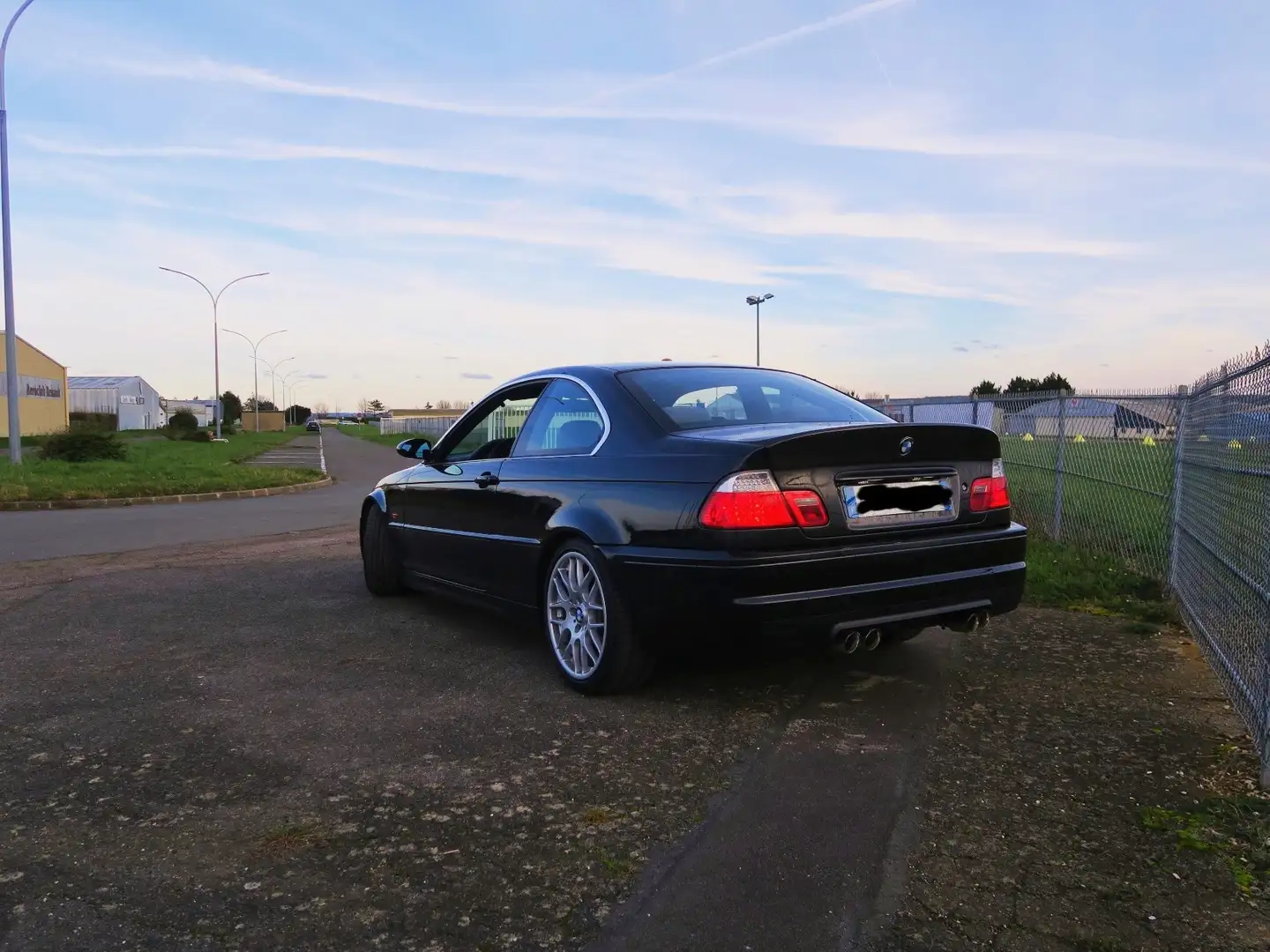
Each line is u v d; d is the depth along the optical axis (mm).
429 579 5832
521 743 3639
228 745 3637
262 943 2305
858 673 4539
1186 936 2293
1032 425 9164
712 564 3580
